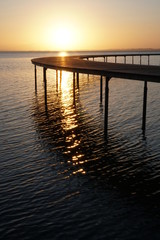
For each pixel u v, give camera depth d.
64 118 34.09
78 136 27.56
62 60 56.75
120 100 44.38
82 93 51.31
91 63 44.75
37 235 13.65
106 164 21.41
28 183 18.59
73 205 16.11
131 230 13.98
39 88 58.75
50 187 18.09
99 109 38.28
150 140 26.03
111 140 26.31
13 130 29.42
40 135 27.89
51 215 15.18
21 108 39.38
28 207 15.92
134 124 30.94
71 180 19.00
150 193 17.28
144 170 20.31
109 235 13.62
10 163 21.58
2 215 15.20
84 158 22.53
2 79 75.50
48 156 22.91
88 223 14.52
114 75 26.22
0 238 13.47
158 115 34.62
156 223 14.46
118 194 17.22
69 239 13.38
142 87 58.62
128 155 22.95
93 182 18.70
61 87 59.81
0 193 17.38
